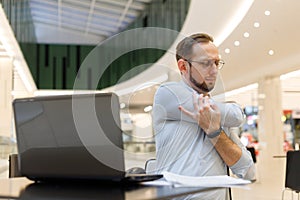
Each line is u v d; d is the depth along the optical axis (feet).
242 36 26.89
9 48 31.91
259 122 41.75
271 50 30.25
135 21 40.60
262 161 38.86
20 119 3.50
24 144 3.51
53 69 57.16
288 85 45.93
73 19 48.91
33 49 54.29
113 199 2.84
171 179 3.51
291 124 50.34
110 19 43.98
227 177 3.72
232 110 4.32
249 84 44.29
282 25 24.30
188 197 3.85
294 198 19.11
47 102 3.36
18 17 35.42
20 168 3.57
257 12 22.27
